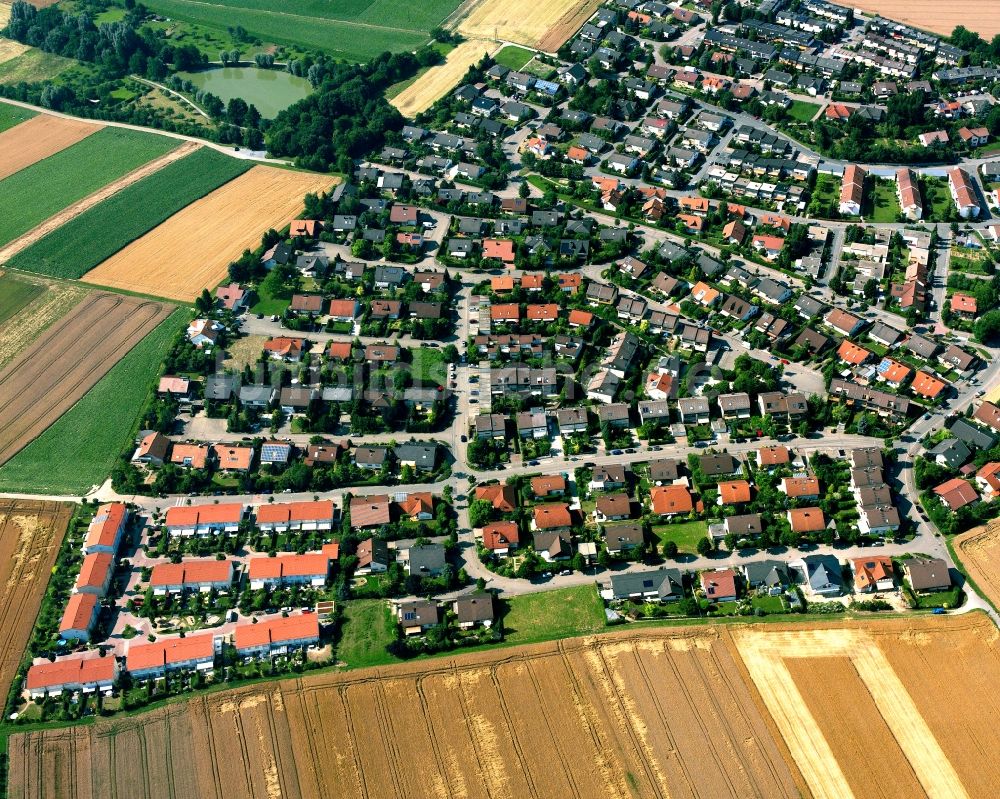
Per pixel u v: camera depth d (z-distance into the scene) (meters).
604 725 172.75
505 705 176.75
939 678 177.62
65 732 175.88
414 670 182.88
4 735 175.50
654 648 184.88
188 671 184.38
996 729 169.50
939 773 164.00
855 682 177.38
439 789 164.88
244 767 169.62
